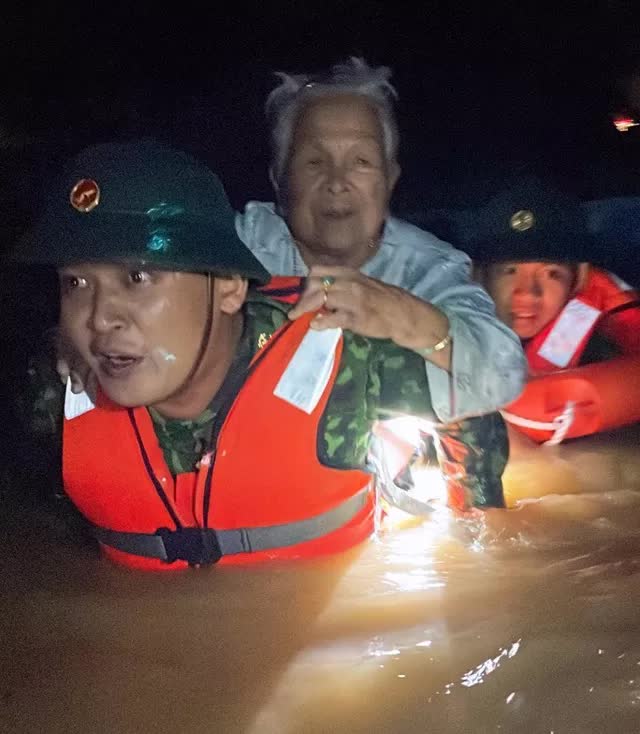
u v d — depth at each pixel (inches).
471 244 117.3
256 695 51.9
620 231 152.6
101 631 60.5
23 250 62.6
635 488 89.4
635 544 72.6
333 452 67.9
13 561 72.8
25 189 149.9
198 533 68.4
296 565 69.0
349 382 68.7
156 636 59.4
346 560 69.6
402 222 100.7
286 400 66.5
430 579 66.0
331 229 95.5
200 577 67.9
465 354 73.2
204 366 64.9
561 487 89.7
